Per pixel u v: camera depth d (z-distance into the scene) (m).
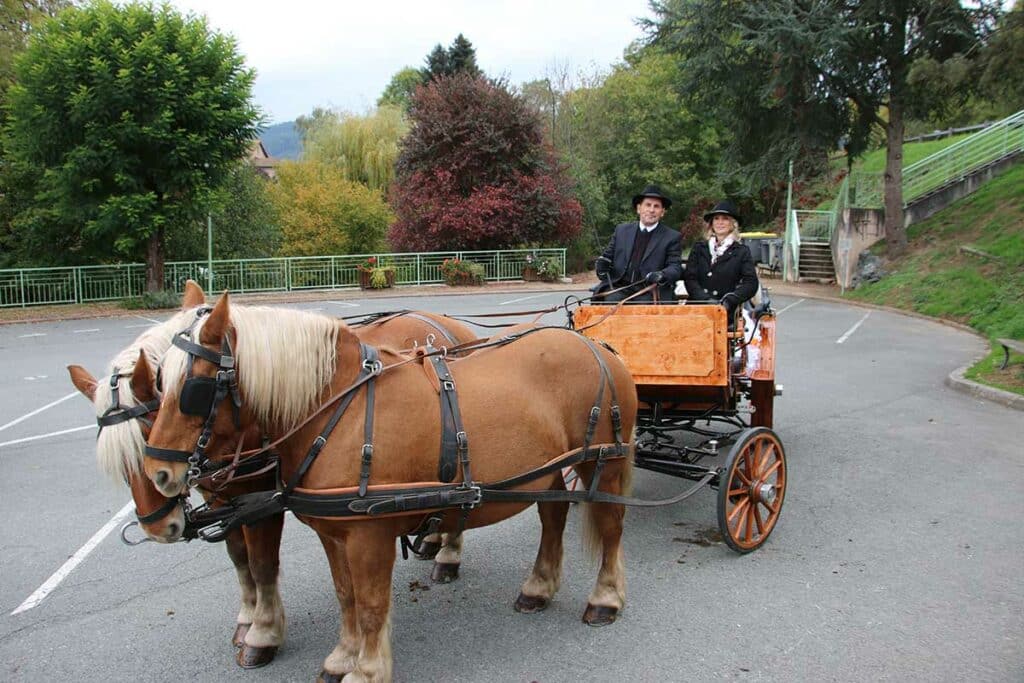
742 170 24.91
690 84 24.28
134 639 4.10
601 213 32.97
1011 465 7.08
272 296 22.92
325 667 3.62
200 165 19.70
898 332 15.73
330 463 3.22
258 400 3.20
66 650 3.98
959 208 23.25
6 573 4.92
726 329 5.09
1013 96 17.06
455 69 46.81
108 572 4.95
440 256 26.70
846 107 22.73
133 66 17.88
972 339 14.73
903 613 4.26
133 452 3.08
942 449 7.61
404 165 28.39
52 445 7.82
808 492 6.36
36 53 17.95
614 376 4.21
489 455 3.50
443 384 3.51
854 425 8.57
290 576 4.92
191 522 3.36
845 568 4.88
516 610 4.41
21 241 21.67
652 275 5.69
